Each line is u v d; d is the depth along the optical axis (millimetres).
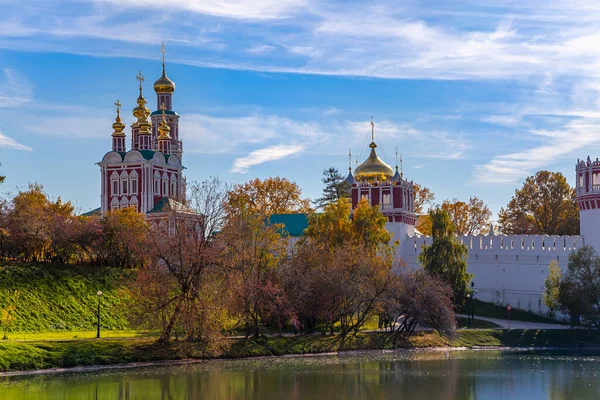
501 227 179000
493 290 133250
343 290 99062
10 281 98500
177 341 87812
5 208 109812
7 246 107688
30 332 90875
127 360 82625
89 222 116250
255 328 95500
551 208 169250
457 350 103750
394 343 102812
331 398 69562
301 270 99688
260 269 96562
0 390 69062
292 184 171625
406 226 144000
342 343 99125
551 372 84312
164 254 87000
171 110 178875
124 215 117500
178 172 154500
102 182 149500
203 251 86000
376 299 102562
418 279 107250
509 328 114375
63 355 79812
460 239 135250
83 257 117312
